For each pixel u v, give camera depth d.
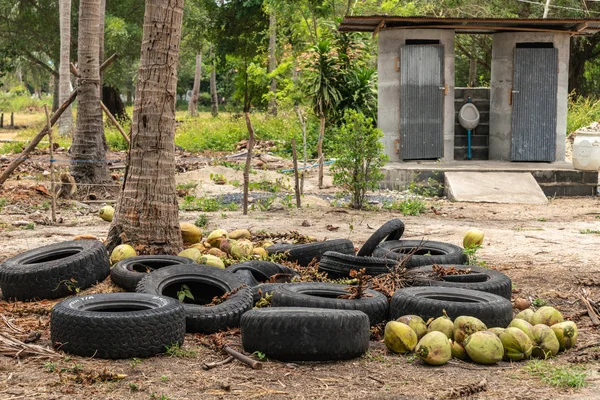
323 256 8.66
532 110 20.02
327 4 38.59
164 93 9.02
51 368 5.68
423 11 39.34
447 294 7.07
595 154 17.98
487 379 5.62
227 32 50.84
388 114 19.62
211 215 14.52
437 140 19.73
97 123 17.33
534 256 10.71
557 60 19.91
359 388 5.35
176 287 7.74
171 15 8.98
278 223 13.48
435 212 15.17
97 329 5.96
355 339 6.07
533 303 8.16
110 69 45.09
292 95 35.72
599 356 6.21
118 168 21.58
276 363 5.97
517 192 17.25
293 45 43.72
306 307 6.65
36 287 7.61
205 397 5.11
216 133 30.56
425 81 19.55
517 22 19.08
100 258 8.02
